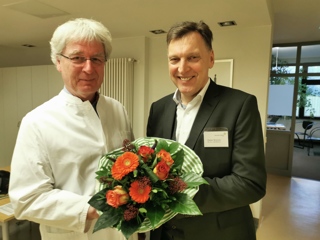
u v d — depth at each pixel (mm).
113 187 700
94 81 1041
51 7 2316
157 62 3582
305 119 6992
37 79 4133
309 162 5902
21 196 907
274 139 5109
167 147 797
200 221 1015
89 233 1013
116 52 3740
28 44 4121
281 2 2863
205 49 1012
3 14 2516
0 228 2459
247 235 1064
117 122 1246
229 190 894
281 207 3572
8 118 4520
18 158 956
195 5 2252
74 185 994
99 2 2195
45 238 1046
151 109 1314
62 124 1029
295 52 4969
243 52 3080
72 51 967
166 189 686
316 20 3471
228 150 977
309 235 2844
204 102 1065
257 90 3053
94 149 1049
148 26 2982
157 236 1098
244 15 2547
